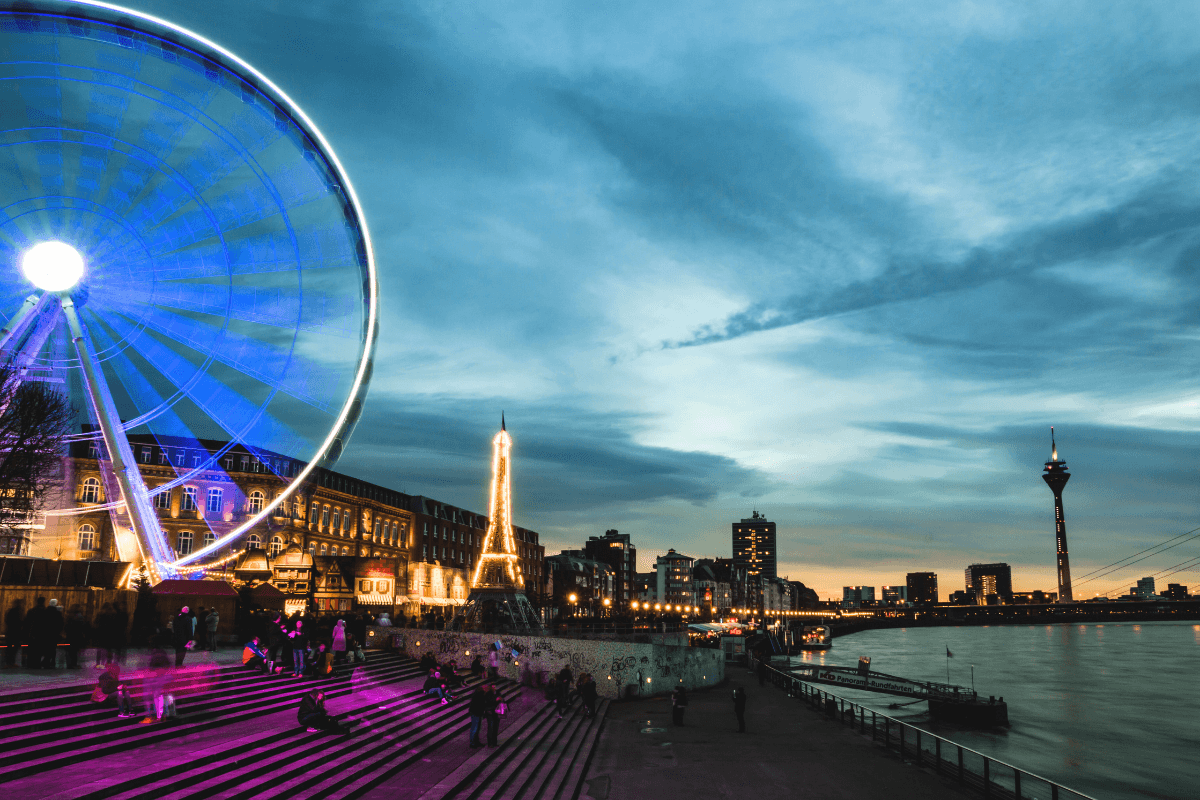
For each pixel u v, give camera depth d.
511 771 25.47
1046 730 73.69
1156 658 184.38
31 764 17.27
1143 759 60.91
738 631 148.62
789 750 35.19
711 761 32.50
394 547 102.31
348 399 41.44
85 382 38.94
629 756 33.25
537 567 151.12
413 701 32.06
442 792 21.33
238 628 39.69
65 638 31.73
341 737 24.11
